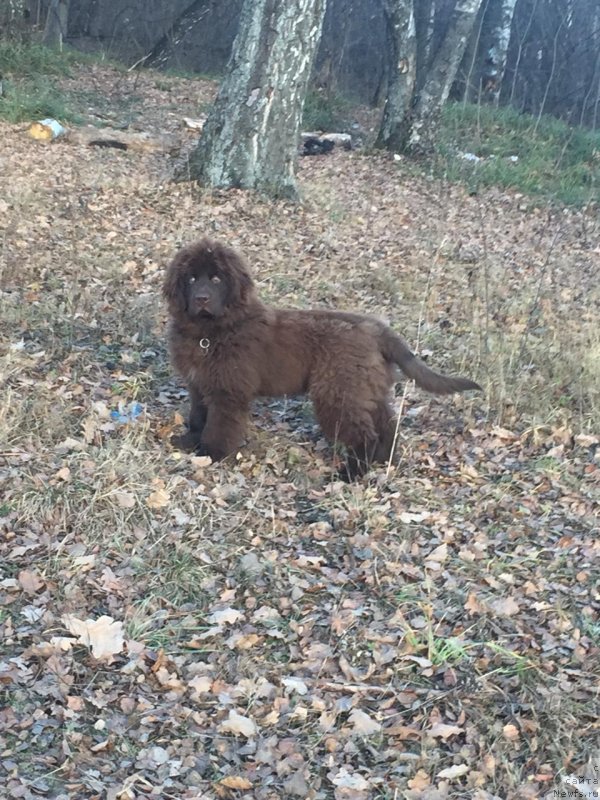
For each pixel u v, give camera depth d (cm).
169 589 240
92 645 219
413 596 245
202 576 245
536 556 263
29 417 297
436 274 484
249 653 224
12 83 815
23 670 210
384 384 296
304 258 489
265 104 574
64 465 278
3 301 375
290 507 282
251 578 247
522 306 442
